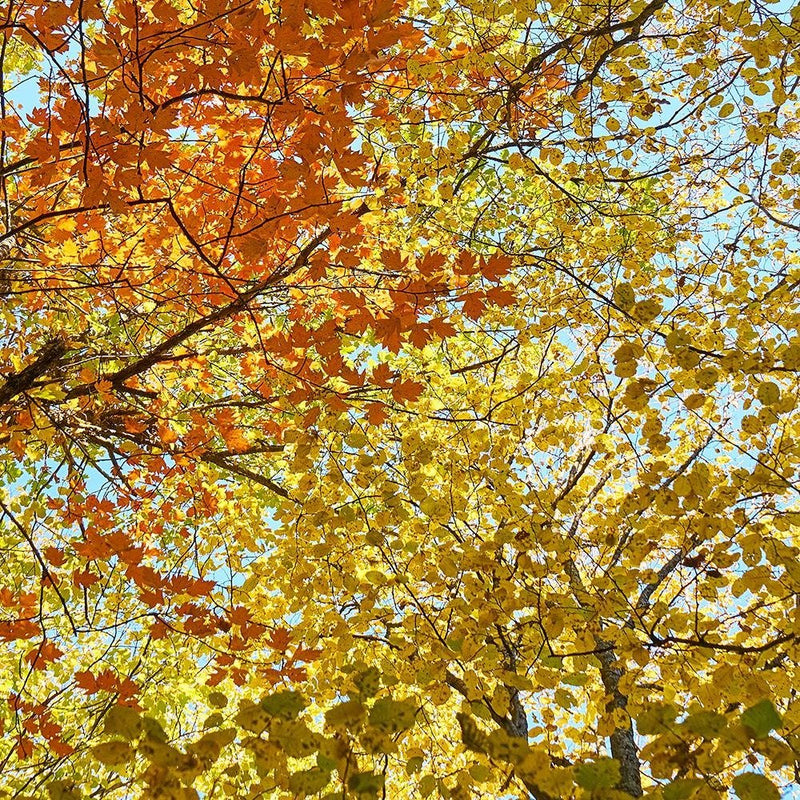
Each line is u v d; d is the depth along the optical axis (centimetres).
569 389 376
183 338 347
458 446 377
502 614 291
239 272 365
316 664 365
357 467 367
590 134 390
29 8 239
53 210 342
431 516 331
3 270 331
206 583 302
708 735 184
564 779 189
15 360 355
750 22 346
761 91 354
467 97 380
